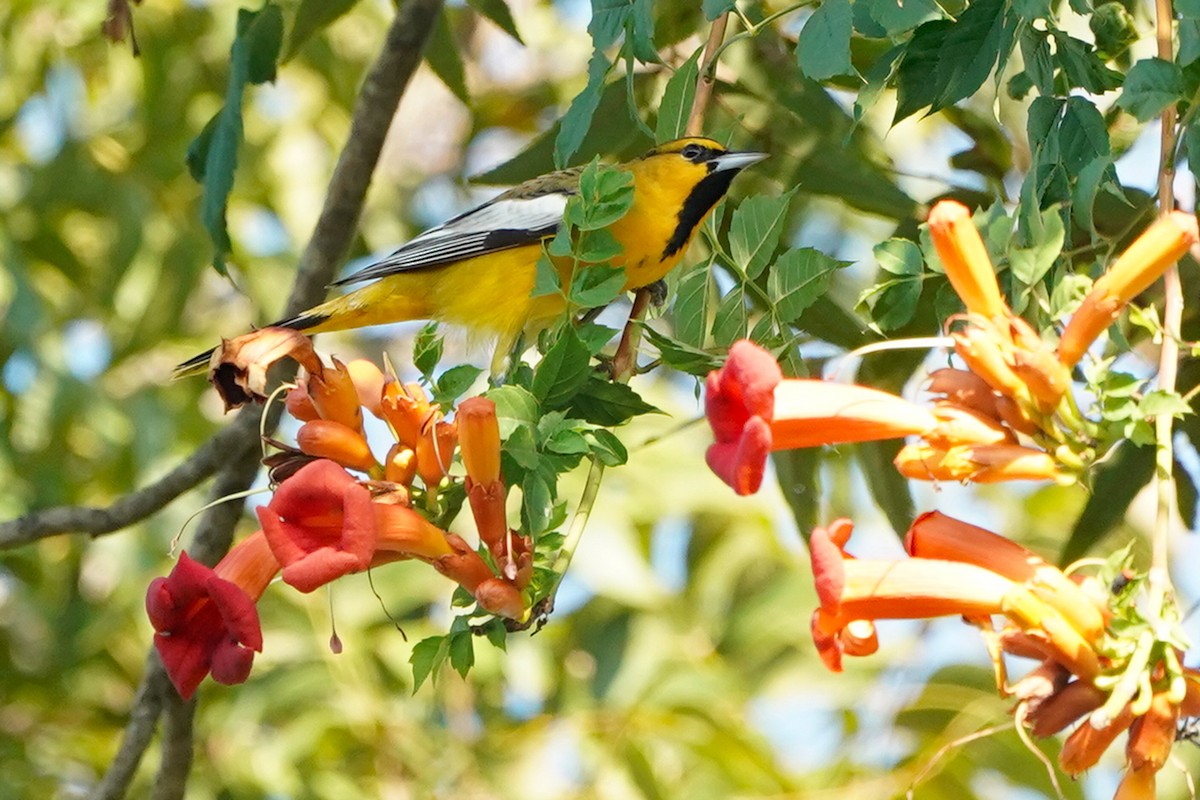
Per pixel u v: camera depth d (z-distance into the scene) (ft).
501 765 43.24
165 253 47.70
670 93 23.63
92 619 46.16
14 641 49.44
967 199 29.58
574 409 21.49
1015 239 21.29
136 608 45.65
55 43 48.85
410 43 32.76
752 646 45.83
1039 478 16.70
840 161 29.89
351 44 51.11
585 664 46.03
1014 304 18.97
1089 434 16.78
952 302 21.61
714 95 30.48
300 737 42.65
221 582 17.42
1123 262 16.78
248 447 33.55
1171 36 19.40
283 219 50.60
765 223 22.91
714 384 16.71
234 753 42.63
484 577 18.97
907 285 20.06
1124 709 15.87
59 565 47.39
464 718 44.78
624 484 47.11
